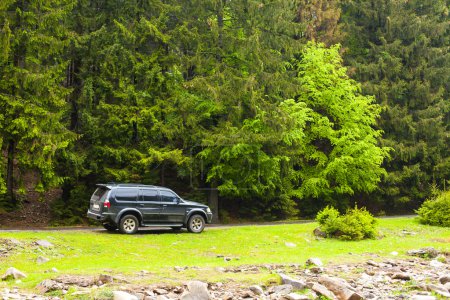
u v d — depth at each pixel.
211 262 13.56
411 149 36.19
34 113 21.92
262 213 30.61
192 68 29.03
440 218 23.83
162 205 20.03
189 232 20.53
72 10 26.41
